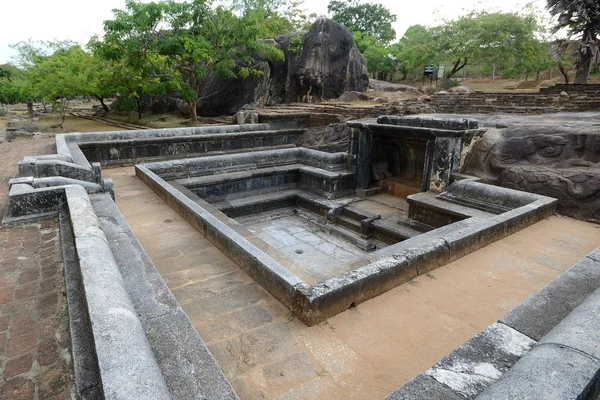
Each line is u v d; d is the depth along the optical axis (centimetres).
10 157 973
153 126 1848
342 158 1031
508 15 2427
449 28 2734
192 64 1582
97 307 208
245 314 326
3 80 3316
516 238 507
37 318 276
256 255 383
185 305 338
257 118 1388
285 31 2769
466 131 718
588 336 199
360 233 828
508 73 2702
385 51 3531
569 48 2325
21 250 389
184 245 474
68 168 610
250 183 991
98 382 191
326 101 1823
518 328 255
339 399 237
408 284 379
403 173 1023
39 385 214
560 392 159
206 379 206
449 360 228
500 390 166
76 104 4328
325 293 311
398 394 203
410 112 1273
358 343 289
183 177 925
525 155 728
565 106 1141
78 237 304
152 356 186
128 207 637
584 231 539
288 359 271
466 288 373
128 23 1401
